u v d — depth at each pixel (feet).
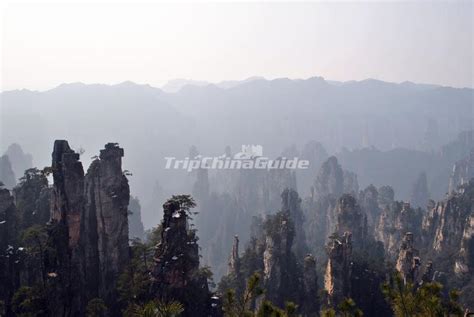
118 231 278.87
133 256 286.25
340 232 538.06
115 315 258.98
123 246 282.36
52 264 252.21
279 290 377.71
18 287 265.13
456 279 452.35
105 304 261.24
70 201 256.93
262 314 106.01
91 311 244.01
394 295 115.44
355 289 369.09
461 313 104.42
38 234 254.68
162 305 131.54
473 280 431.43
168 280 242.58
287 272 388.57
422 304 107.65
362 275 383.65
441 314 102.27
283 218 412.57
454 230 515.09
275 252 387.14
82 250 265.34
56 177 258.16
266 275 382.83
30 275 266.16
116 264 276.82
